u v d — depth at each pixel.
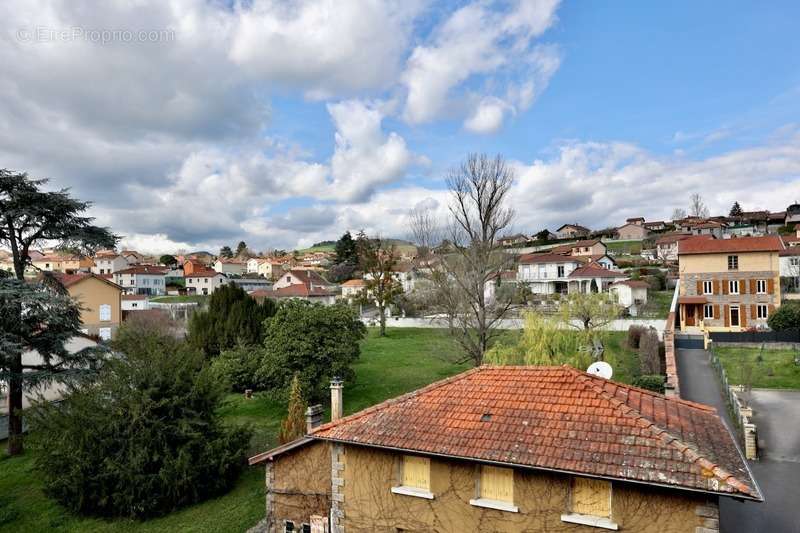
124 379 23.48
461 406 15.76
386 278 62.28
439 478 14.72
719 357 40.66
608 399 14.46
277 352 34.44
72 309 29.80
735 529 18.05
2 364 27.58
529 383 16.12
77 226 30.67
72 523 21.86
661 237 115.56
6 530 21.38
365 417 16.47
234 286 49.34
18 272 29.55
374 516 15.68
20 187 28.06
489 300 40.75
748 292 52.19
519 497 13.55
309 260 194.25
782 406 30.02
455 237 36.44
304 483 19.02
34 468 23.36
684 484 11.38
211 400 24.69
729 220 135.38
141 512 21.95
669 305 64.44
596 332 35.28
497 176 35.47
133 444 22.17
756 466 22.94
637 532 12.20
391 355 48.69
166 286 131.50
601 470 12.16
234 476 25.00
